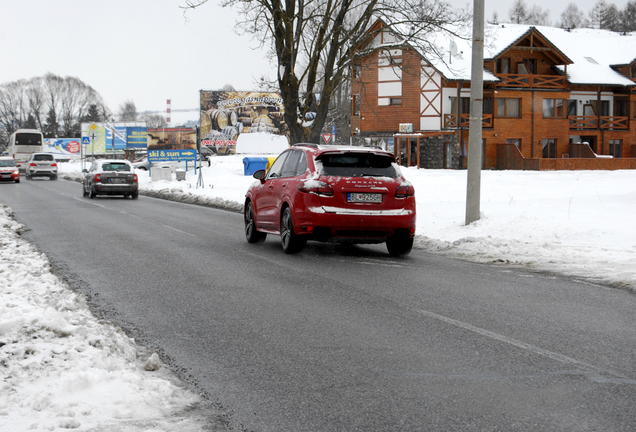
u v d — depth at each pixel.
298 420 3.94
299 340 5.79
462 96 48.47
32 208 21.72
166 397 4.28
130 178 27.64
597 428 3.78
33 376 4.43
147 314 6.84
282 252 11.48
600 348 5.50
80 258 10.73
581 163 44.69
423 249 12.06
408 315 6.72
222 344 5.70
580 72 52.69
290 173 11.44
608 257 10.08
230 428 3.80
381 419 3.94
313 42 26.61
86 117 146.12
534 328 6.18
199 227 15.90
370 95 49.72
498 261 10.29
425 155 49.19
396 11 26.06
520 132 50.03
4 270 8.82
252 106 82.56
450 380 4.68
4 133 140.62
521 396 4.33
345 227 10.52
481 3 13.80
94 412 3.92
